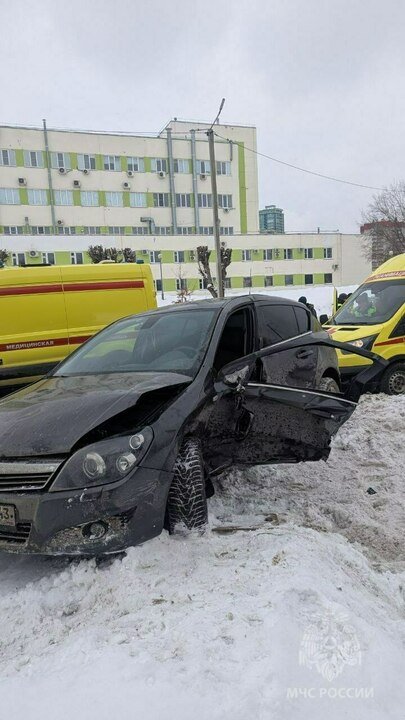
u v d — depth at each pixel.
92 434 3.25
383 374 8.67
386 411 7.00
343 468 5.32
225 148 59.41
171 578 2.94
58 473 3.04
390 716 1.88
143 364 4.28
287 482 4.94
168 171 57.97
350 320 9.52
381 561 3.63
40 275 7.98
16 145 53.03
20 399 3.89
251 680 2.00
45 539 2.98
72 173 54.97
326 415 4.50
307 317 5.97
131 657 2.21
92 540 3.03
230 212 60.12
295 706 1.88
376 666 2.09
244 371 3.92
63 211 54.97
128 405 3.36
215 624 2.38
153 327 4.73
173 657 2.19
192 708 1.89
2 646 2.60
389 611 2.81
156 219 57.94
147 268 9.03
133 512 3.09
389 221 42.72
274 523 3.83
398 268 9.88
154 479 3.20
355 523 4.15
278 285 55.06
